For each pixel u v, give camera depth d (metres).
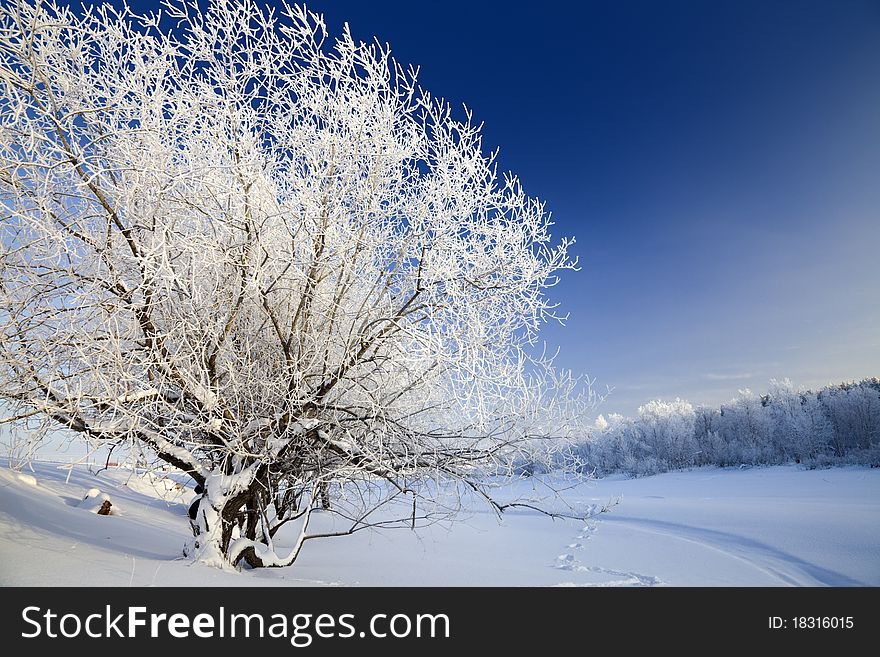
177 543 8.38
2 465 9.16
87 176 4.77
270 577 6.40
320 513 15.05
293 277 5.90
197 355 5.46
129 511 10.35
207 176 5.17
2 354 4.87
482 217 6.10
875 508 15.15
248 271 5.44
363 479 7.11
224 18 5.09
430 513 7.15
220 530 6.07
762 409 55.66
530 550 10.73
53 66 4.78
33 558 4.97
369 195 5.53
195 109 5.21
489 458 6.89
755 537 11.48
